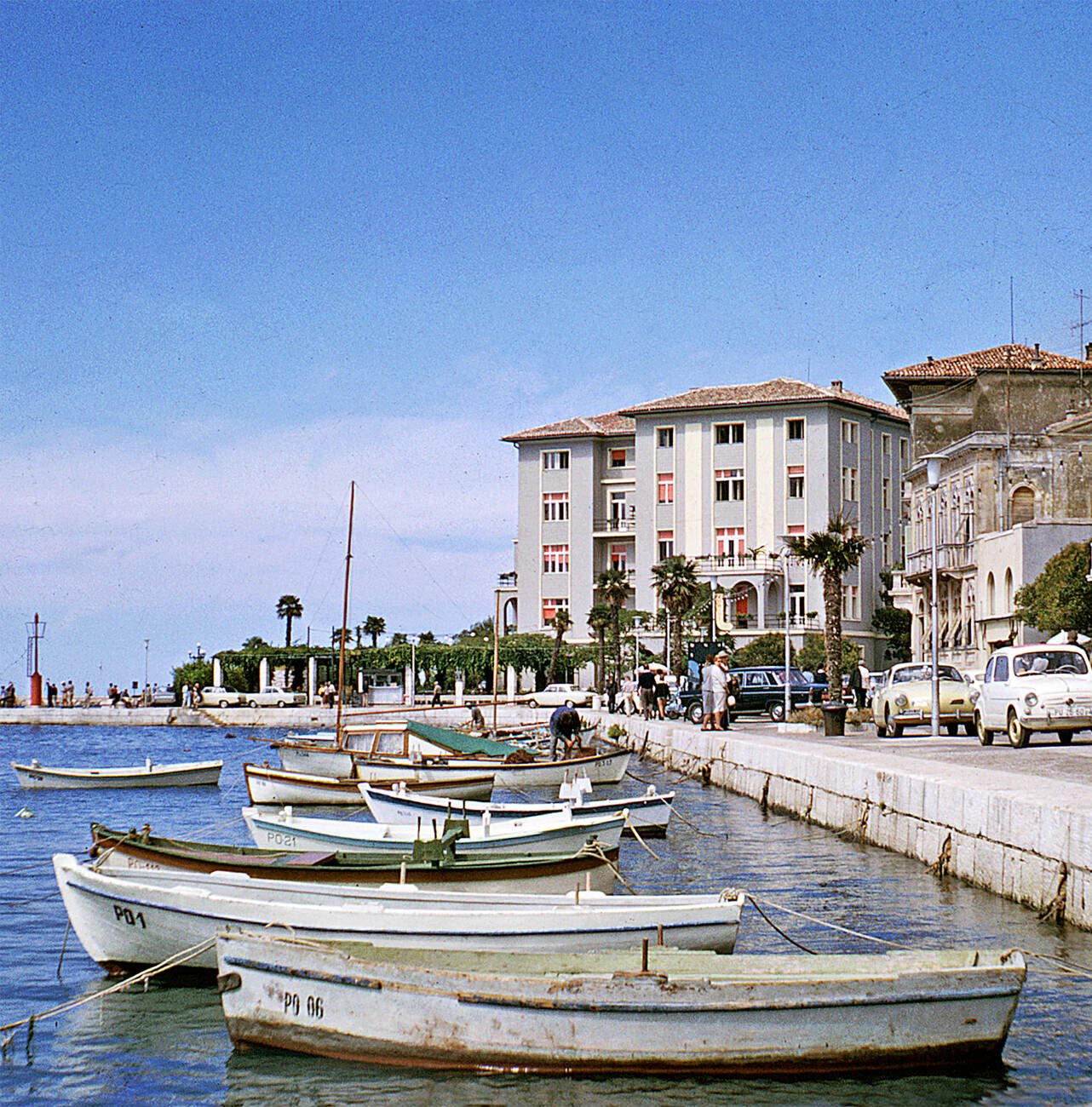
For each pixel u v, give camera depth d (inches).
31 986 694.5
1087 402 2984.7
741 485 4357.8
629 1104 502.3
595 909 636.1
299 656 4564.5
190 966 678.5
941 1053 523.8
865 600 4350.4
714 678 1994.3
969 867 869.2
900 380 3253.0
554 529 4694.9
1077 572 2185.0
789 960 556.1
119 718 4261.8
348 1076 538.6
